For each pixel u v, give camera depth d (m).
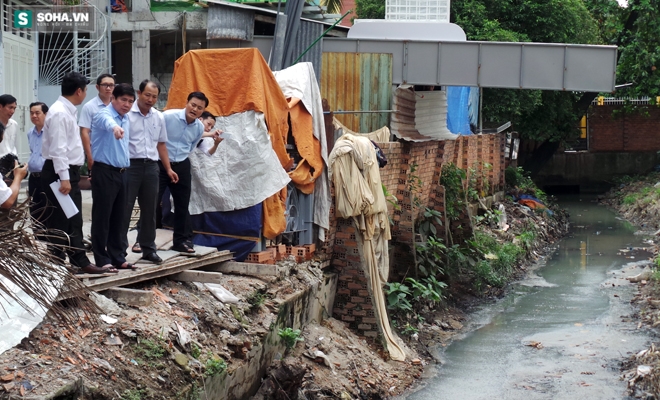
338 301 10.49
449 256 14.15
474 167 20.69
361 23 16.05
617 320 12.59
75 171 7.01
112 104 7.09
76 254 6.90
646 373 9.40
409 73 14.66
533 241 19.92
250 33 15.86
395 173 12.91
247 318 7.76
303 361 8.49
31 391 4.89
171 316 6.79
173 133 8.05
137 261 7.57
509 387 9.38
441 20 17.36
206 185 8.91
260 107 8.93
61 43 17.02
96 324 5.97
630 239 21.66
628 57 30.20
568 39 26.09
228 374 6.78
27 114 14.65
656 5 29.34
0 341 5.25
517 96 24.95
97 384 5.37
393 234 12.55
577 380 9.65
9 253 5.18
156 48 20.53
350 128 14.37
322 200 10.14
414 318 11.91
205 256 8.26
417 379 9.70
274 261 9.20
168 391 5.91
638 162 34.56
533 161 31.72
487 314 13.30
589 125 35.16
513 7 25.19
